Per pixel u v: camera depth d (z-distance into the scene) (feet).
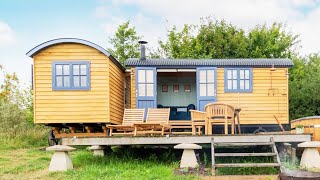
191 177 27.96
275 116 45.68
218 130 46.57
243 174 29.50
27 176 29.48
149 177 27.81
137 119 42.52
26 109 67.97
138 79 45.19
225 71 46.06
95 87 41.75
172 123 44.37
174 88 53.83
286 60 47.57
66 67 41.93
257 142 32.48
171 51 77.82
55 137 45.06
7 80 74.64
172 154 37.14
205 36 76.07
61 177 28.66
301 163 31.40
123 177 28.09
